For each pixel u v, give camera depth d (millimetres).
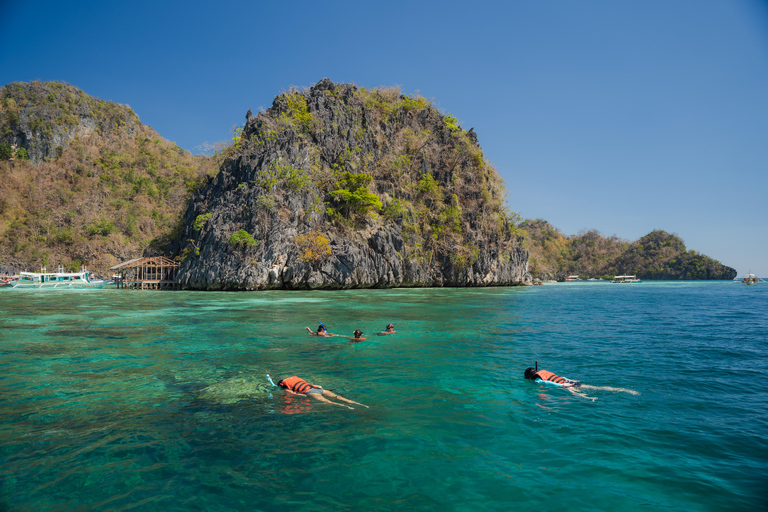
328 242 57656
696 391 8586
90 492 4527
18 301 34531
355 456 5500
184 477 4906
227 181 61656
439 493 4602
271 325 19094
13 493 4480
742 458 5465
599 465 5270
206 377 9547
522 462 5371
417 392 8430
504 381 9289
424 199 76562
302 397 8039
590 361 11516
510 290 63656
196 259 55625
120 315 23453
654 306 33031
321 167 66062
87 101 140125
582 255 188625
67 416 6930
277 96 71625
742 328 19125
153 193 119312
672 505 4352
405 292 51875
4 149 117250
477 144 92625
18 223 99312
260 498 4457
